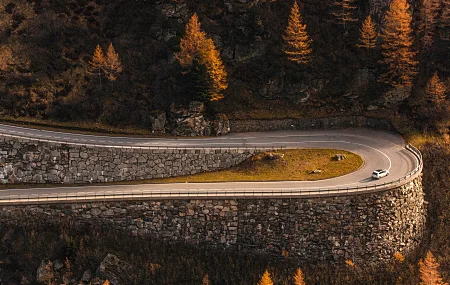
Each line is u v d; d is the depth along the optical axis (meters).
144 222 81.25
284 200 80.31
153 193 81.44
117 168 87.69
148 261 78.62
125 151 87.69
